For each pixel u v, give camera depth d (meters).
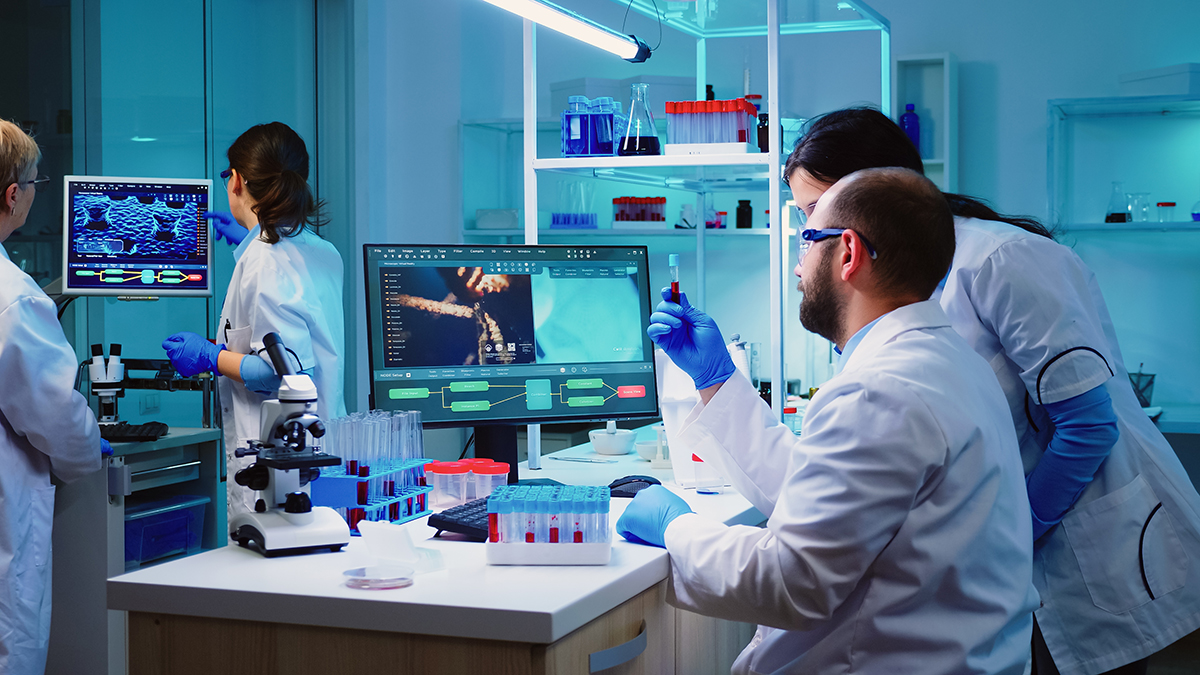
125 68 3.55
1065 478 1.45
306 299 2.48
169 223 2.85
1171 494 1.52
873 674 1.11
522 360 1.83
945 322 1.21
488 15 4.88
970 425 1.10
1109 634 1.49
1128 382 1.62
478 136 4.79
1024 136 4.28
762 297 4.57
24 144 2.16
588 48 4.81
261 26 4.19
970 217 1.62
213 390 2.95
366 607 1.09
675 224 4.63
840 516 1.05
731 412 1.54
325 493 1.47
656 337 1.61
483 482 1.65
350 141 4.50
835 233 1.21
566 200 4.50
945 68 4.13
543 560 1.25
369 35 4.59
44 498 2.16
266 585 1.16
